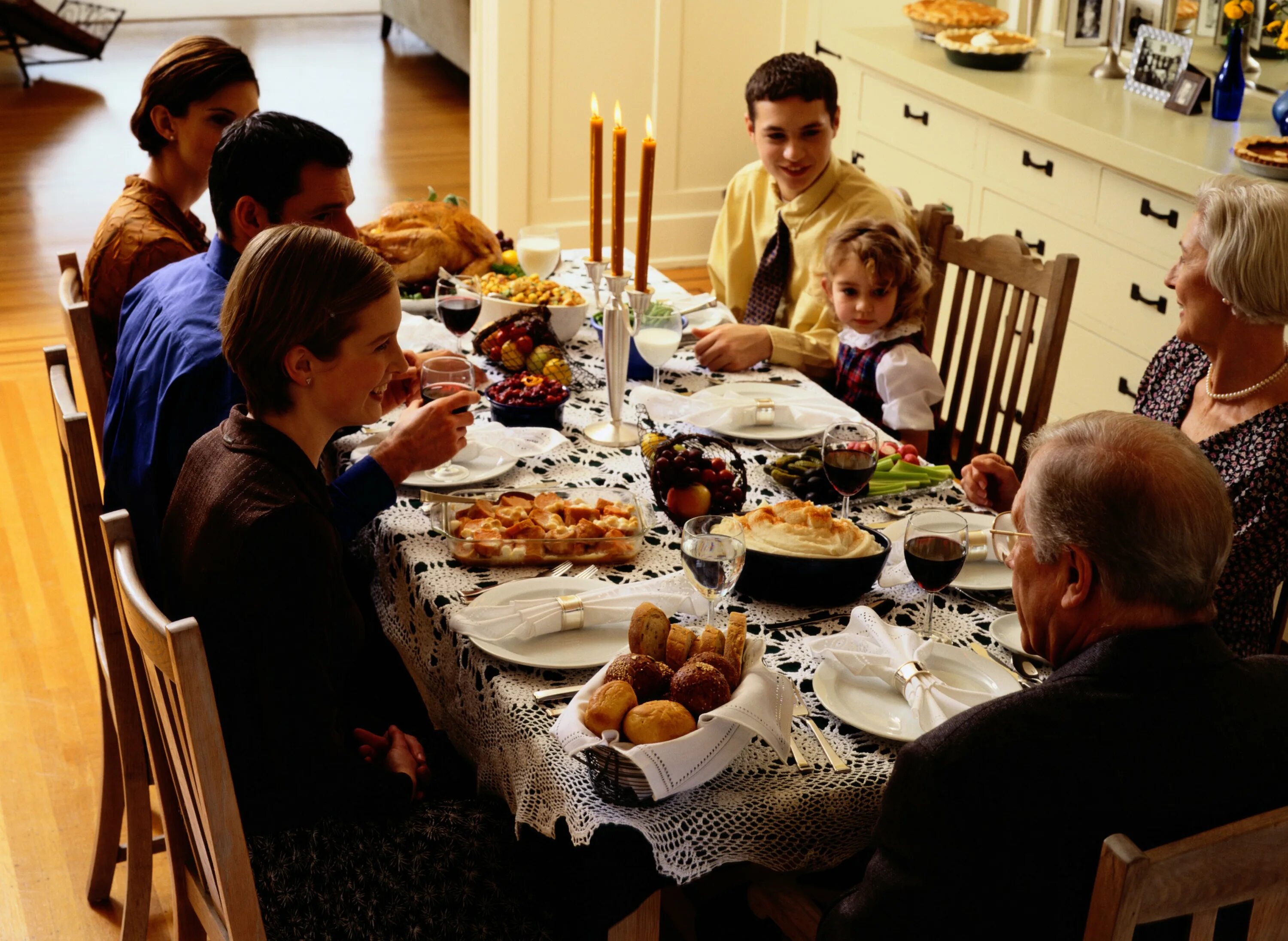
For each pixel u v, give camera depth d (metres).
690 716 1.25
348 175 1.92
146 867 1.85
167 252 2.24
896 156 4.29
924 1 4.34
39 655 2.75
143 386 1.83
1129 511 1.09
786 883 1.47
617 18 4.89
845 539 1.62
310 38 9.45
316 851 1.45
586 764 1.25
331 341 1.42
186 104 2.27
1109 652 1.10
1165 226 3.10
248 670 1.39
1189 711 1.07
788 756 1.33
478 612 1.51
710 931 1.71
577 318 2.42
